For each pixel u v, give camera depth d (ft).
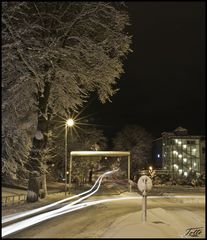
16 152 93.30
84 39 102.99
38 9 98.99
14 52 87.51
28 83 89.51
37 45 90.68
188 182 265.34
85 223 63.82
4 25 87.61
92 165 250.16
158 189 197.67
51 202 105.50
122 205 101.55
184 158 338.75
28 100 91.71
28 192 102.42
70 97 111.14
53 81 102.63
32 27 91.04
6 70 87.35
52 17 98.73
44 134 103.14
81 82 110.32
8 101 86.79
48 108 111.14
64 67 103.60
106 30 107.96
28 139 99.35
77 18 100.99
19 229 57.36
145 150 355.56
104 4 104.12
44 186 117.39
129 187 165.89
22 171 106.52
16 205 93.45
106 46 107.65
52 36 99.91
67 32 101.19
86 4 102.83
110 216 74.43
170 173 309.63
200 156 337.72
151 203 111.34
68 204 102.47
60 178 226.79
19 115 91.81
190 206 103.76
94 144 240.12
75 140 219.00
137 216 69.56
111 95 115.65
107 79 110.63
